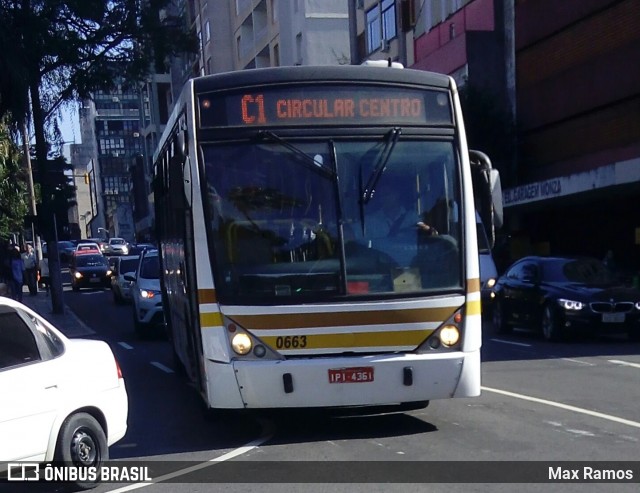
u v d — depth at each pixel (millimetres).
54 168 26969
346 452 8258
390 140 8688
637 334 16797
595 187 24531
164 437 9312
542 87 29859
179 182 8609
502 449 8203
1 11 19562
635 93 25266
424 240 8562
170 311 13508
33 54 21172
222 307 8281
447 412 10047
